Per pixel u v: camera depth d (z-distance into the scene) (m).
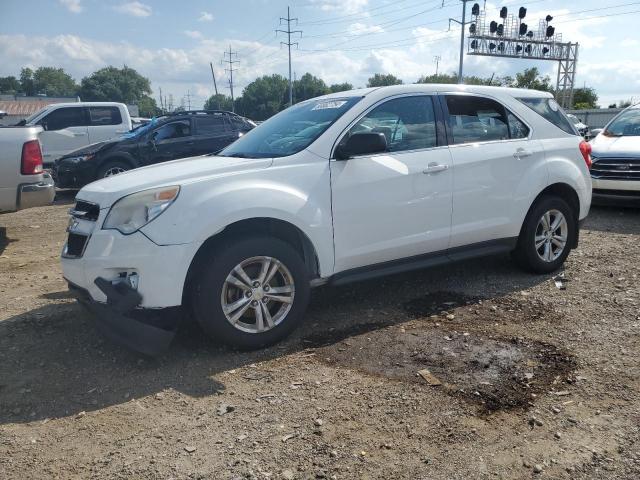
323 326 4.41
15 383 3.61
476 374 3.54
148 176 3.99
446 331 4.24
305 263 4.27
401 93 4.68
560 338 4.05
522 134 5.31
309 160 4.16
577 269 5.71
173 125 12.62
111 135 15.13
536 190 5.24
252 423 3.06
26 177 7.05
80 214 3.96
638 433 2.88
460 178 4.77
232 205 3.72
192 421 3.11
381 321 4.49
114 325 3.62
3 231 8.70
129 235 3.59
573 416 3.05
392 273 4.54
